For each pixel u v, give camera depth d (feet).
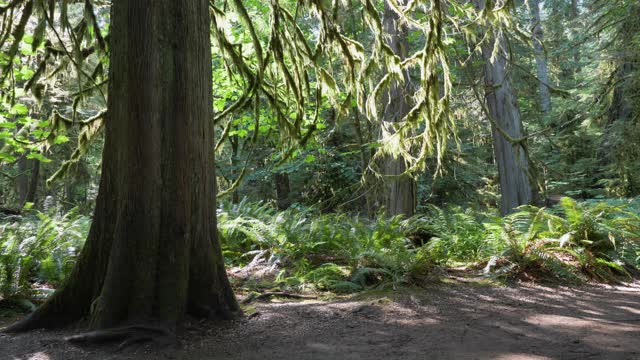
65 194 67.31
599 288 19.85
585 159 56.65
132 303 13.41
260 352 12.23
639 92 41.42
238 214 30.78
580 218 23.29
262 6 31.04
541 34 57.21
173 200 13.99
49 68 27.12
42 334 13.52
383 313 15.60
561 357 11.50
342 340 13.08
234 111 23.54
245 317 14.93
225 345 12.74
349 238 24.17
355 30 36.47
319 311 15.69
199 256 14.53
